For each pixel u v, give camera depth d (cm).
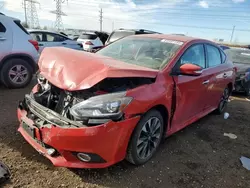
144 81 278
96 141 232
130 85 266
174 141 371
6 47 539
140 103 256
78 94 254
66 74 253
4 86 580
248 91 739
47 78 269
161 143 359
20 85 576
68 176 259
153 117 289
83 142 231
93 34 1505
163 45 361
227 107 600
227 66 494
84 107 236
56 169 268
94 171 271
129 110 246
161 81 293
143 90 266
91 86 233
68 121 236
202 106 420
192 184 272
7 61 548
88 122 230
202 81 380
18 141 316
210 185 274
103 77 234
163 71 305
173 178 278
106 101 237
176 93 315
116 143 245
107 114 233
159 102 282
